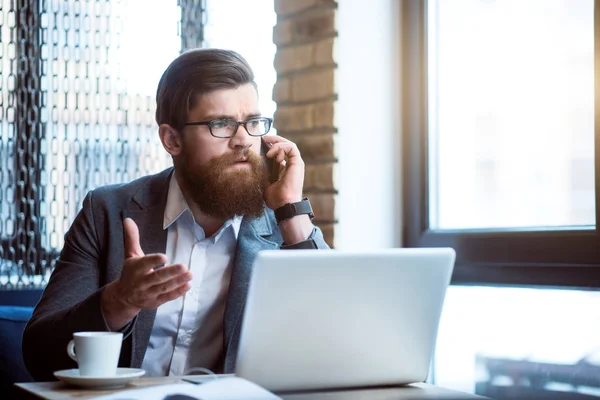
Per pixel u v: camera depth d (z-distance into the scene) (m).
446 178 2.47
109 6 2.62
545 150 2.21
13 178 2.51
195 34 2.74
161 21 2.69
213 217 1.71
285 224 1.73
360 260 1.19
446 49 2.47
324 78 2.44
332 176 2.41
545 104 2.21
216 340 1.72
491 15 2.34
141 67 2.66
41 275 2.52
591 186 2.09
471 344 2.34
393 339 1.27
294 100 2.53
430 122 2.51
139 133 2.66
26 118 2.53
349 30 2.46
